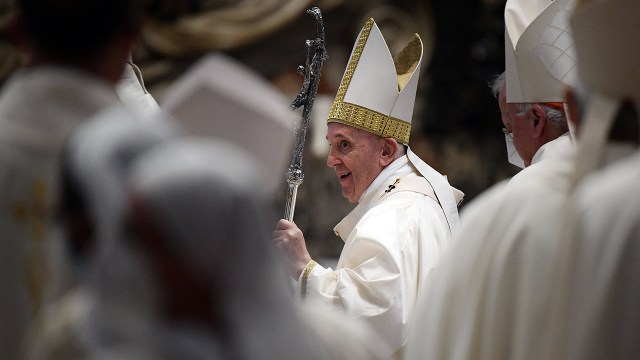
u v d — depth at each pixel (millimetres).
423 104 31609
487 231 8828
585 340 7555
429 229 14328
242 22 29938
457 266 8953
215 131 8031
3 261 7777
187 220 5879
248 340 6098
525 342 8477
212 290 6090
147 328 6074
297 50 30438
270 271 6176
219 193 5918
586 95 8367
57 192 7129
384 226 14188
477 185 31906
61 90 7742
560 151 9531
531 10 12508
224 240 5977
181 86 8133
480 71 31828
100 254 6121
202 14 29938
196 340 6090
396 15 30891
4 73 28641
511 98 12000
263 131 8047
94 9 7652
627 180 7664
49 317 6875
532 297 8477
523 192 8766
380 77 14945
